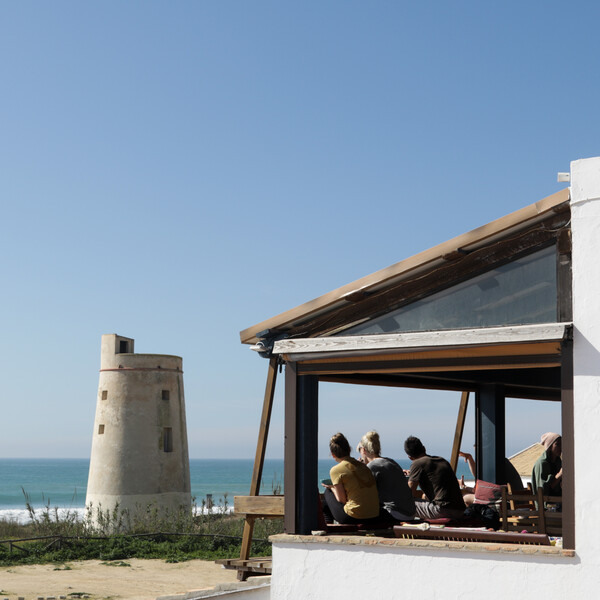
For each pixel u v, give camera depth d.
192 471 199.62
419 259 7.99
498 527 8.87
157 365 34.22
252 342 9.24
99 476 33.06
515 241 7.69
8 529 23.81
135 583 15.22
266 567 9.17
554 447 10.18
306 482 8.56
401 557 7.68
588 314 7.06
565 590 6.88
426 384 11.53
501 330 7.44
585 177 7.18
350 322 8.66
